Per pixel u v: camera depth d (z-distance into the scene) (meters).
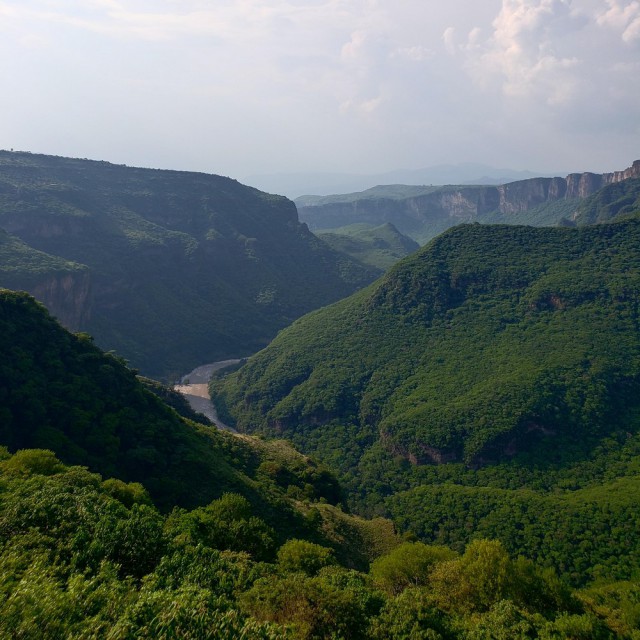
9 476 30.22
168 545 25.66
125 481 43.00
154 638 15.65
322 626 23.62
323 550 35.34
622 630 30.86
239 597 23.84
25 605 15.26
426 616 25.95
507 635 25.78
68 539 22.97
